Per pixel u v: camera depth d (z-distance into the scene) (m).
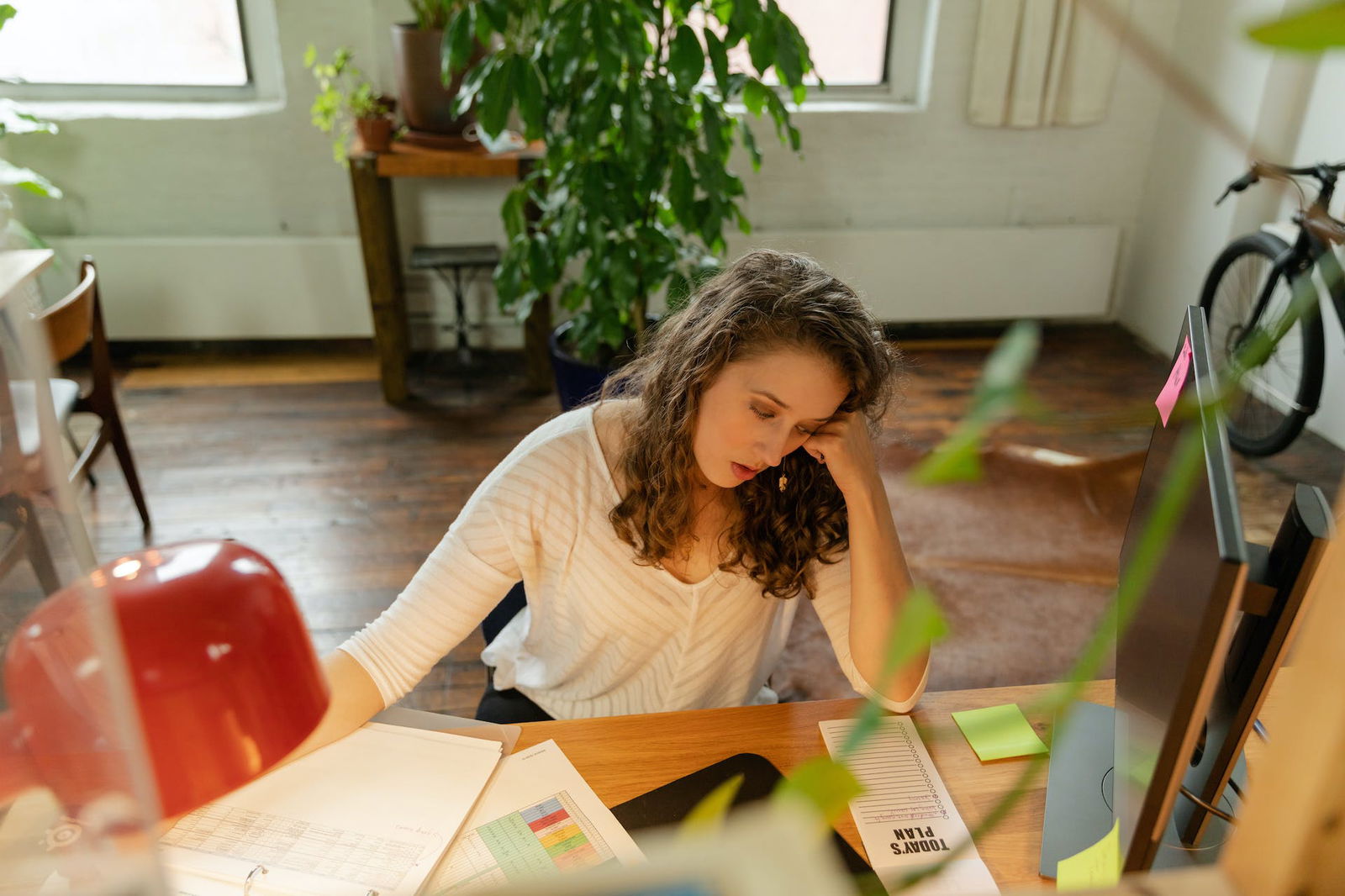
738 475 1.19
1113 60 3.84
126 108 3.68
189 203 3.79
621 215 2.66
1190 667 0.68
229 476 3.16
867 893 0.29
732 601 1.32
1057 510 2.96
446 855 1.01
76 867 0.29
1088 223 4.23
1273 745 0.31
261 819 1.04
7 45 3.63
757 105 2.68
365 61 3.66
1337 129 3.28
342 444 3.36
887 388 1.28
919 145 4.01
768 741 1.17
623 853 1.01
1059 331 4.36
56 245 3.70
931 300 4.21
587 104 2.52
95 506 2.98
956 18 3.81
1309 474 3.25
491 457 3.30
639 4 2.43
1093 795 1.10
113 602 0.58
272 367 3.90
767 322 1.14
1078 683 0.25
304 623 0.65
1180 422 0.92
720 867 0.20
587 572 1.29
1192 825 1.00
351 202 3.86
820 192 4.05
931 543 2.81
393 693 1.20
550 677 1.40
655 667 1.36
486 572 1.28
